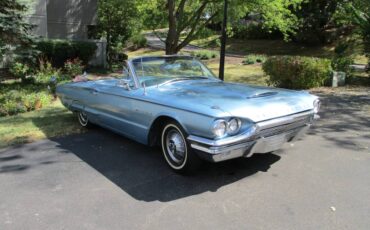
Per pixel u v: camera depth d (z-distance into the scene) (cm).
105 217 339
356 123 679
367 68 1354
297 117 414
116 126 548
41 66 1295
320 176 421
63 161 494
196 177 427
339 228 310
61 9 1800
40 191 399
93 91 586
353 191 380
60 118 754
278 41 3039
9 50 1133
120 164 478
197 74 564
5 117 771
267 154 500
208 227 317
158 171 450
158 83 511
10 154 528
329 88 1156
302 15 2552
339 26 2691
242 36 3303
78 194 389
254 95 429
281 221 323
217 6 1363
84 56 1614
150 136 476
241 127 375
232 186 399
